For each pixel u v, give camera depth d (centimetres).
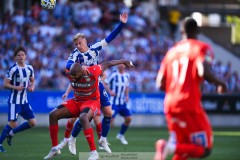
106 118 3647
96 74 3175
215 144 4928
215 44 9575
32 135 5669
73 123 3534
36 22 8406
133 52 8362
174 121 2245
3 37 7894
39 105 7119
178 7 9856
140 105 7588
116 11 9088
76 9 8962
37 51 7819
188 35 2330
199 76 2222
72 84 3197
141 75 8081
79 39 3259
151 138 5538
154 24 9350
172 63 2281
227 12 10044
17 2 9238
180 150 2145
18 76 4000
